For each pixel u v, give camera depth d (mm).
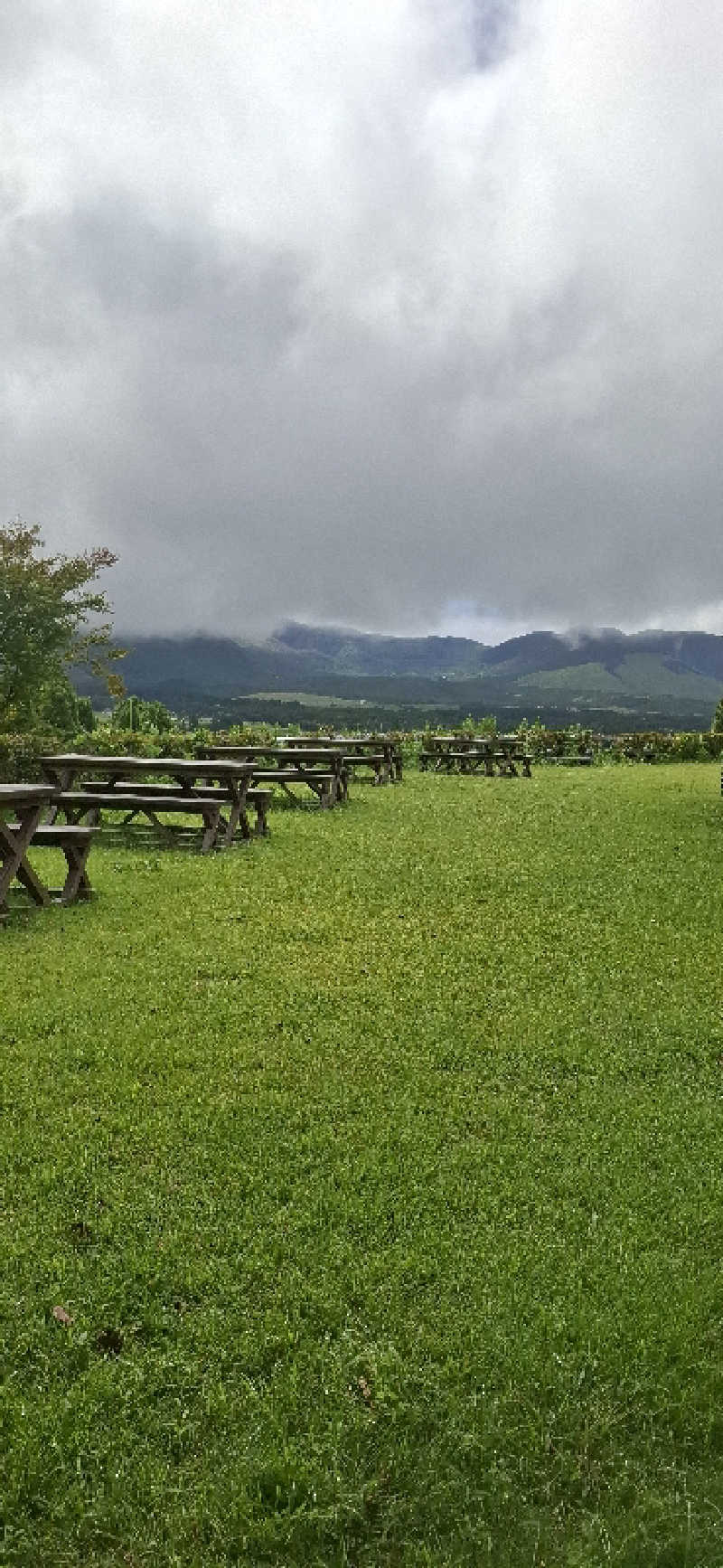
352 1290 3471
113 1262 3605
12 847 8852
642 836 14133
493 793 21141
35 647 24453
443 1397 2996
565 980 7191
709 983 7191
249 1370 3104
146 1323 3311
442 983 7070
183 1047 5738
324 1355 3133
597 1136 4742
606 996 6859
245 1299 3412
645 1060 5719
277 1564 2482
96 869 11477
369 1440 2828
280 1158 4438
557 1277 3590
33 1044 5738
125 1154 4445
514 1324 3311
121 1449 2781
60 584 24531
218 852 12711
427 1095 5180
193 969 7258
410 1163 4406
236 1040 5879
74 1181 4191
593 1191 4219
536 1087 5332
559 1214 4016
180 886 10398
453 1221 3938
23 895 9922
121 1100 5020
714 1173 4406
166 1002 6512
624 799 19500
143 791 14688
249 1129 4723
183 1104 4984
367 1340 3230
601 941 8312
